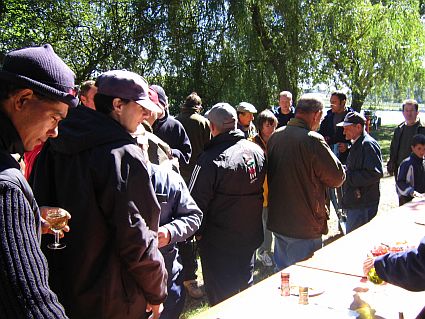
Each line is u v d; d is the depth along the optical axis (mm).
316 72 13594
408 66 15297
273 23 13336
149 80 12961
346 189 4820
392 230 3395
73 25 13000
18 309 1032
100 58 13055
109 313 1901
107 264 1883
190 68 12773
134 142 1974
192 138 5488
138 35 12742
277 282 2398
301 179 3420
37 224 1233
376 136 21453
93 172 1849
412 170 5004
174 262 2734
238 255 3312
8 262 1037
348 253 2877
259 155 3377
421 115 6996
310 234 3494
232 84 12750
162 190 2559
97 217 1867
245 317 1990
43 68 1312
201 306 4152
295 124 3498
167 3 12641
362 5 14164
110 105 2045
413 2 15492
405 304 2127
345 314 2006
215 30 12703
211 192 3213
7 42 12586
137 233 1841
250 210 3297
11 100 1266
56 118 1346
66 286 1918
